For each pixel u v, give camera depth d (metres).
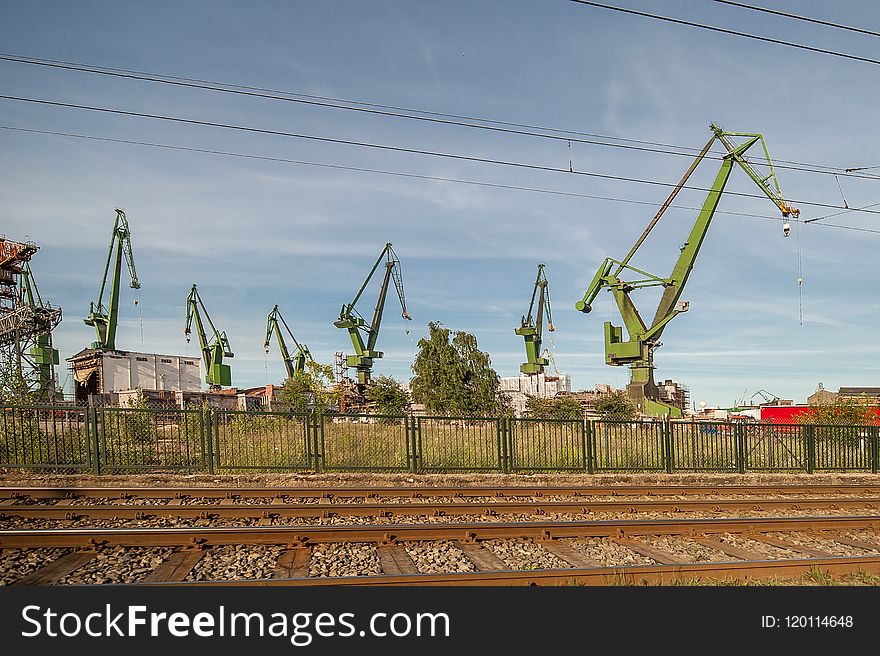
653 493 12.77
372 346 78.50
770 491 13.48
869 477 16.95
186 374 78.69
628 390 46.09
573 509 10.37
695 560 7.73
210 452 13.90
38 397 18.66
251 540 7.70
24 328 45.97
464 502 11.09
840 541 8.98
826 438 18.28
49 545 7.48
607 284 48.06
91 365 70.56
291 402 29.34
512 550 7.80
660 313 45.97
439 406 32.53
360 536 7.93
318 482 13.28
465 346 34.03
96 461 13.29
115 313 73.00
